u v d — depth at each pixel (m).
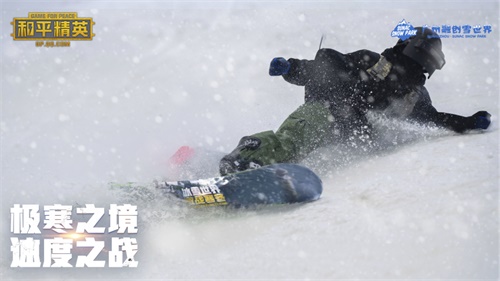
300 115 19.38
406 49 18.89
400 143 20.12
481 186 14.73
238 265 13.19
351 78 19.77
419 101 19.80
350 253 12.82
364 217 14.24
